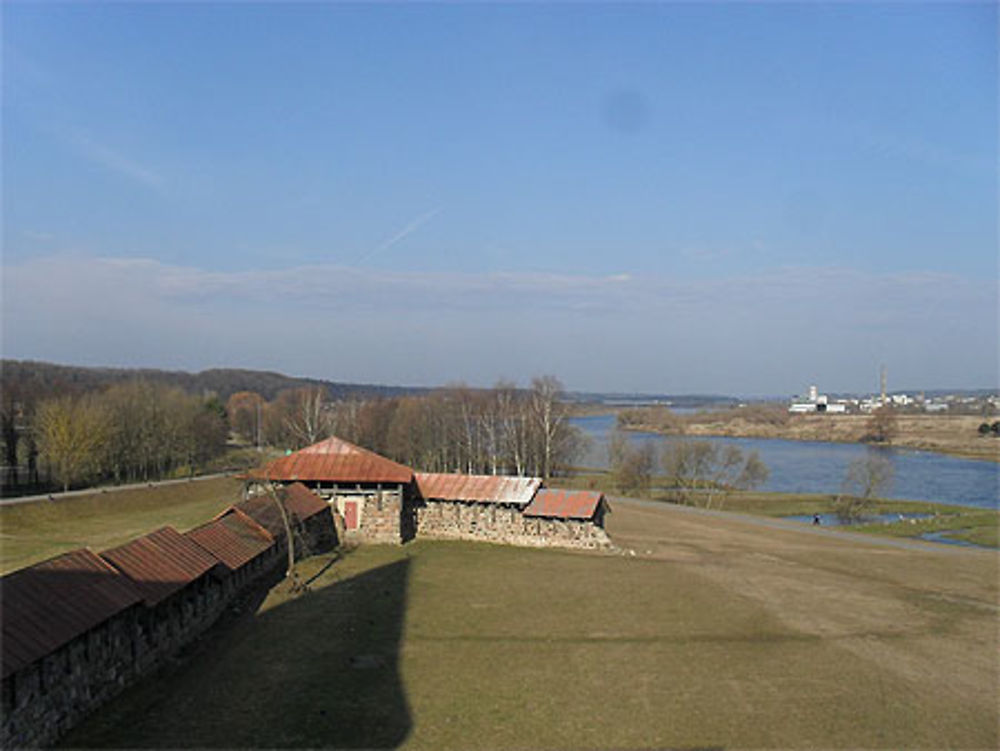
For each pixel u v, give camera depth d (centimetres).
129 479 12206
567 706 3269
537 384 14662
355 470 7044
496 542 7144
